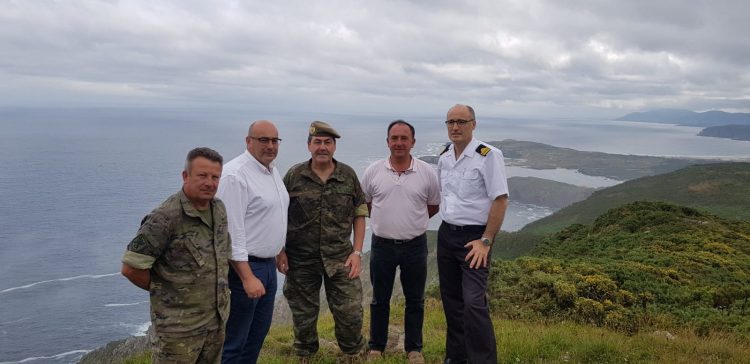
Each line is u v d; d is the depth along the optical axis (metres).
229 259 4.26
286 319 31.94
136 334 60.84
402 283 5.80
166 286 3.61
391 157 5.60
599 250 19.34
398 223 5.50
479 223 4.94
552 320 9.01
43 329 61.59
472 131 5.00
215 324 3.82
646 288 10.78
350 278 5.45
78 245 99.12
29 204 139.38
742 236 20.53
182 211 3.61
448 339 5.41
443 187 5.20
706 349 6.57
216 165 3.62
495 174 4.77
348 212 5.41
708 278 13.02
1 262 87.00
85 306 69.62
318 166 5.32
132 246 3.45
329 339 7.40
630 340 6.80
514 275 11.13
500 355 5.70
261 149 4.64
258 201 4.61
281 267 5.39
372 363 5.55
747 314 9.84
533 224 92.44
